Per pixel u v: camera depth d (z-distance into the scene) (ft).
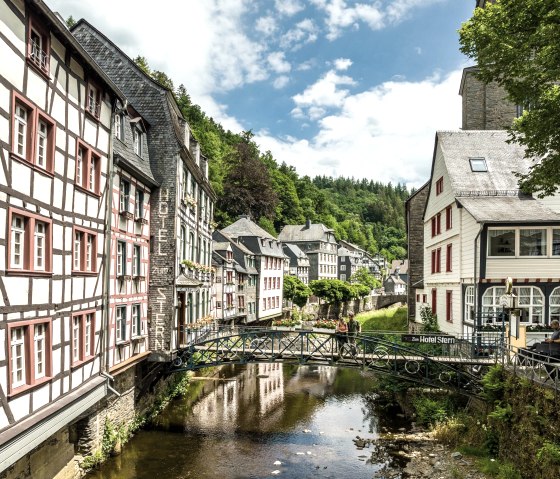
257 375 97.60
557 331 47.39
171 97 68.23
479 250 64.80
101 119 44.98
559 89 34.63
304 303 209.67
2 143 28.04
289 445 55.16
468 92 100.94
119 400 52.54
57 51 35.60
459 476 42.65
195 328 75.87
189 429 60.13
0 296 27.89
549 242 63.98
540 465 35.70
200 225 87.66
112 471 45.83
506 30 37.22
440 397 65.36
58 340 35.86
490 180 73.46
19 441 29.04
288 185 321.93
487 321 64.13
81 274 40.57
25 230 31.45
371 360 61.11
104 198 46.16
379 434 58.90
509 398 44.27
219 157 269.85
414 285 107.76
